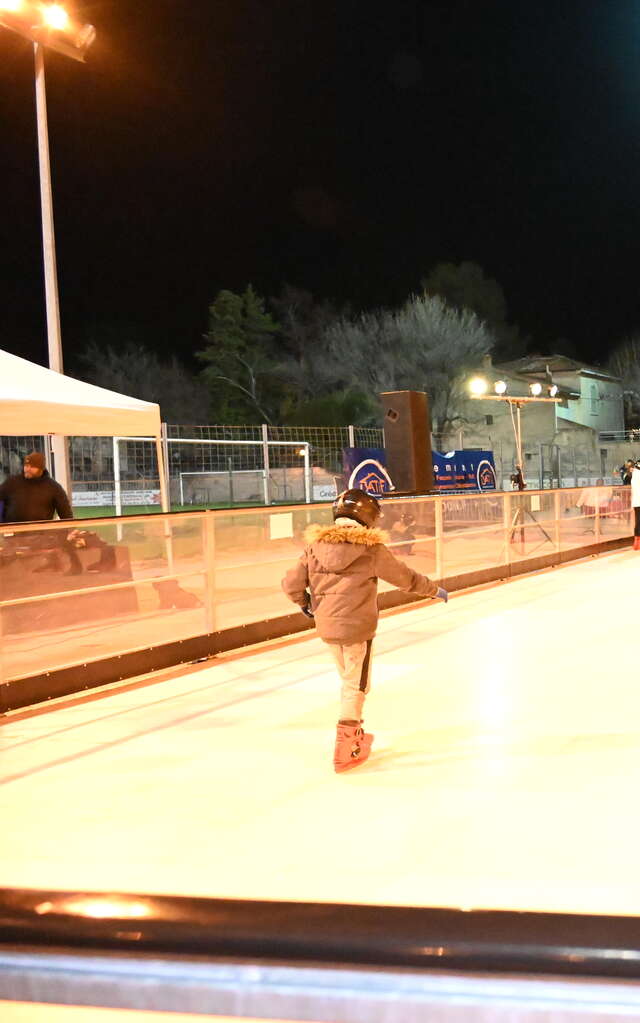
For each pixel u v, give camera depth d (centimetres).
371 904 75
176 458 2362
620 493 1747
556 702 619
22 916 75
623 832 391
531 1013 66
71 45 1376
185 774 495
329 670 752
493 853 373
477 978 67
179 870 367
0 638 633
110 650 714
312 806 438
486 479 2095
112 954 72
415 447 1272
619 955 67
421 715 598
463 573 1200
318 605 491
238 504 2520
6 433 892
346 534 488
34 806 450
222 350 5041
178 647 776
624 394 6162
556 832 394
